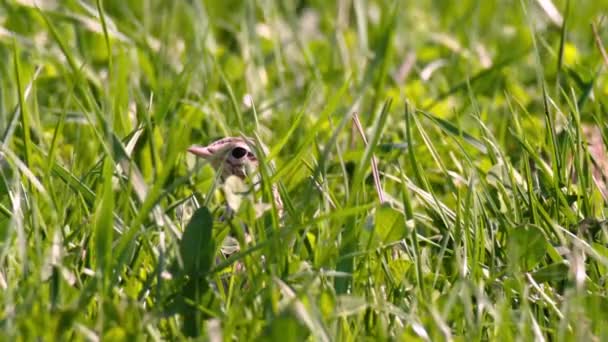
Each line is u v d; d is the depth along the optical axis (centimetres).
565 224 945
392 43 1352
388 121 1290
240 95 1384
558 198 941
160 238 802
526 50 1462
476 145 1073
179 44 1605
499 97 1398
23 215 891
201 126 1284
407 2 1848
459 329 782
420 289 806
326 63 1570
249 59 1441
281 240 807
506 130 1280
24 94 1043
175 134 1103
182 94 1288
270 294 754
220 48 1573
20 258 809
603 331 736
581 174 955
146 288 791
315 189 941
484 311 812
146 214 797
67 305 742
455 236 880
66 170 921
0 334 689
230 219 827
